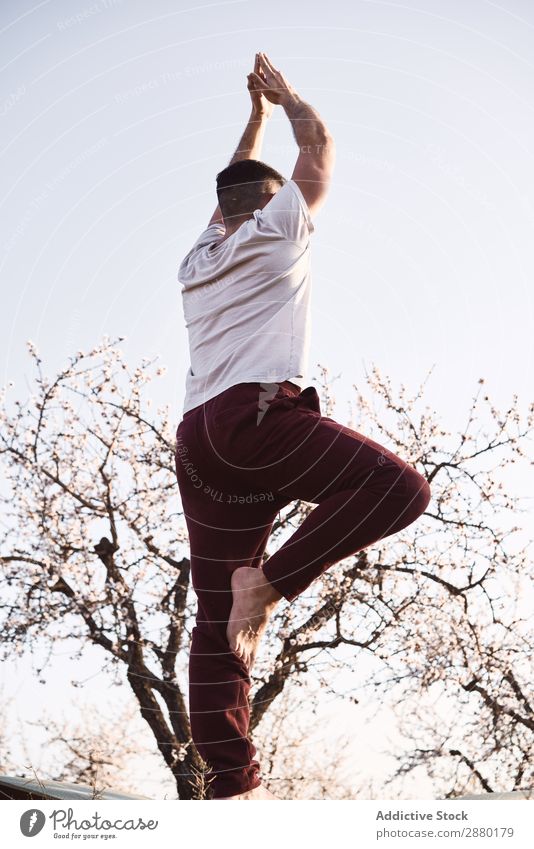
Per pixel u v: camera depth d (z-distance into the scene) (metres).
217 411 2.22
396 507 2.14
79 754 5.03
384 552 5.30
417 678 5.11
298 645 5.02
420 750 5.04
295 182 2.36
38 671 5.09
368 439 2.20
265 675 5.10
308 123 2.45
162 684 4.98
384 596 5.26
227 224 2.54
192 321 2.42
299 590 2.22
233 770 2.21
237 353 2.25
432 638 5.13
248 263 2.29
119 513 5.29
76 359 5.27
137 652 5.04
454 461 5.39
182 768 4.86
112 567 5.16
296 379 2.27
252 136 2.81
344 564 5.26
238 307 2.30
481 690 5.11
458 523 5.33
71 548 5.23
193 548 2.40
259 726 5.22
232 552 2.37
